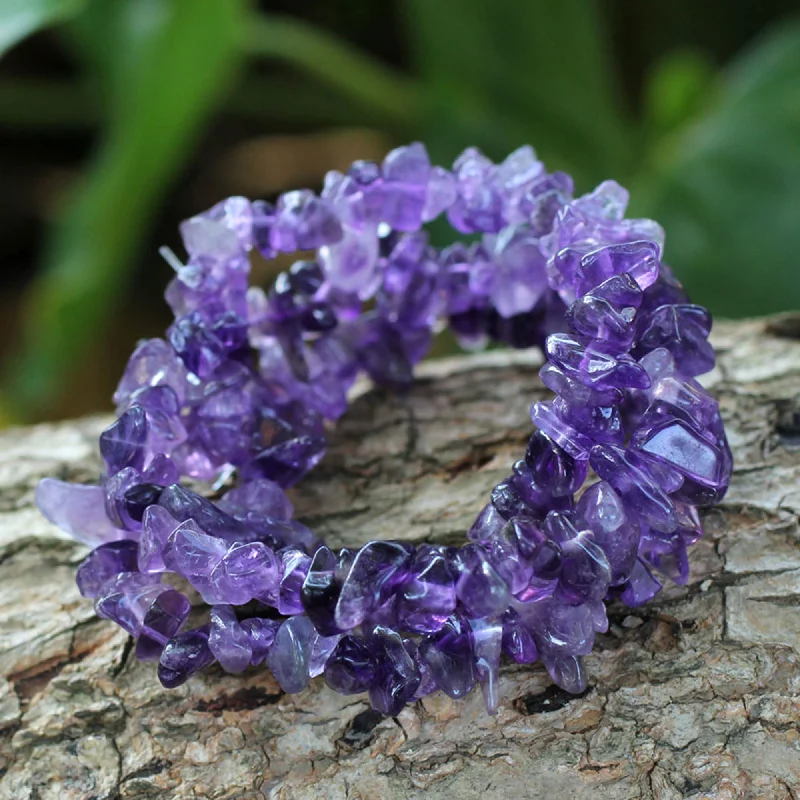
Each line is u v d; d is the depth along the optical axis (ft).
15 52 2.19
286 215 1.08
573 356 1.01
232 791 1.02
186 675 1.01
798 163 1.40
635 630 1.04
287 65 2.20
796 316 1.16
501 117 1.79
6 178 2.30
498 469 1.11
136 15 1.58
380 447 1.12
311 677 1.02
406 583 1.00
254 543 1.01
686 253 1.42
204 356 1.06
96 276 1.72
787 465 1.08
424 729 1.02
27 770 1.03
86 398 2.00
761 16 2.12
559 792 1.01
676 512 1.01
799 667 1.02
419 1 1.74
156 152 1.63
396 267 1.12
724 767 1.01
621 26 2.15
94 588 1.04
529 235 1.10
